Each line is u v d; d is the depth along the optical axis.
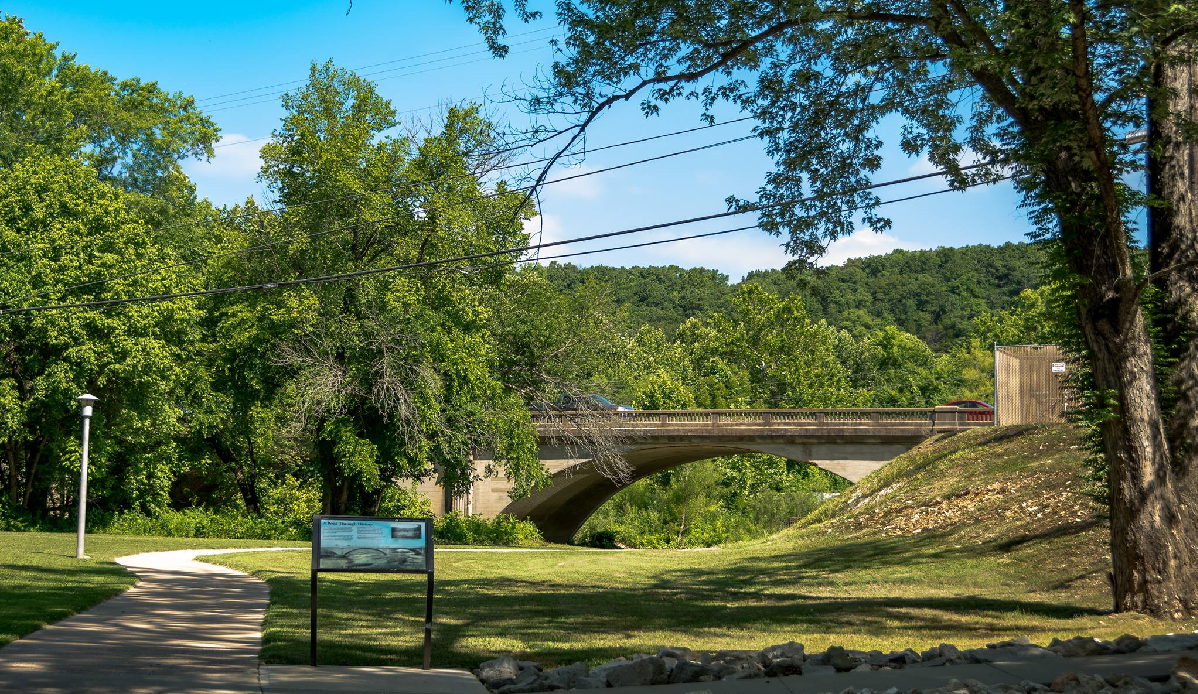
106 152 46.44
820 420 48.41
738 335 87.56
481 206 34.81
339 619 13.38
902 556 25.48
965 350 117.50
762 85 16.83
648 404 80.19
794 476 87.19
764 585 22.36
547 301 45.22
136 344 35.69
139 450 41.47
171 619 12.86
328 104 36.84
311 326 35.81
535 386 44.41
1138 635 13.05
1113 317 15.12
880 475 39.66
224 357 38.84
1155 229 16.27
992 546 24.58
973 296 180.00
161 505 42.38
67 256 34.91
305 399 35.56
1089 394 15.51
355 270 36.50
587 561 29.08
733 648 11.73
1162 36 13.72
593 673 9.20
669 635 12.74
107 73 47.81
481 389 37.81
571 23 15.59
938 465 35.62
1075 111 14.59
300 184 36.66
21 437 36.31
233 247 37.56
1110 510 15.55
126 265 36.16
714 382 84.88
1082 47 12.53
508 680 9.07
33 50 43.16
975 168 16.62
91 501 42.75
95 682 8.36
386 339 35.72
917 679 9.09
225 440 45.19
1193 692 8.49
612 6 15.32
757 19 15.28
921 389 106.06
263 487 47.16
